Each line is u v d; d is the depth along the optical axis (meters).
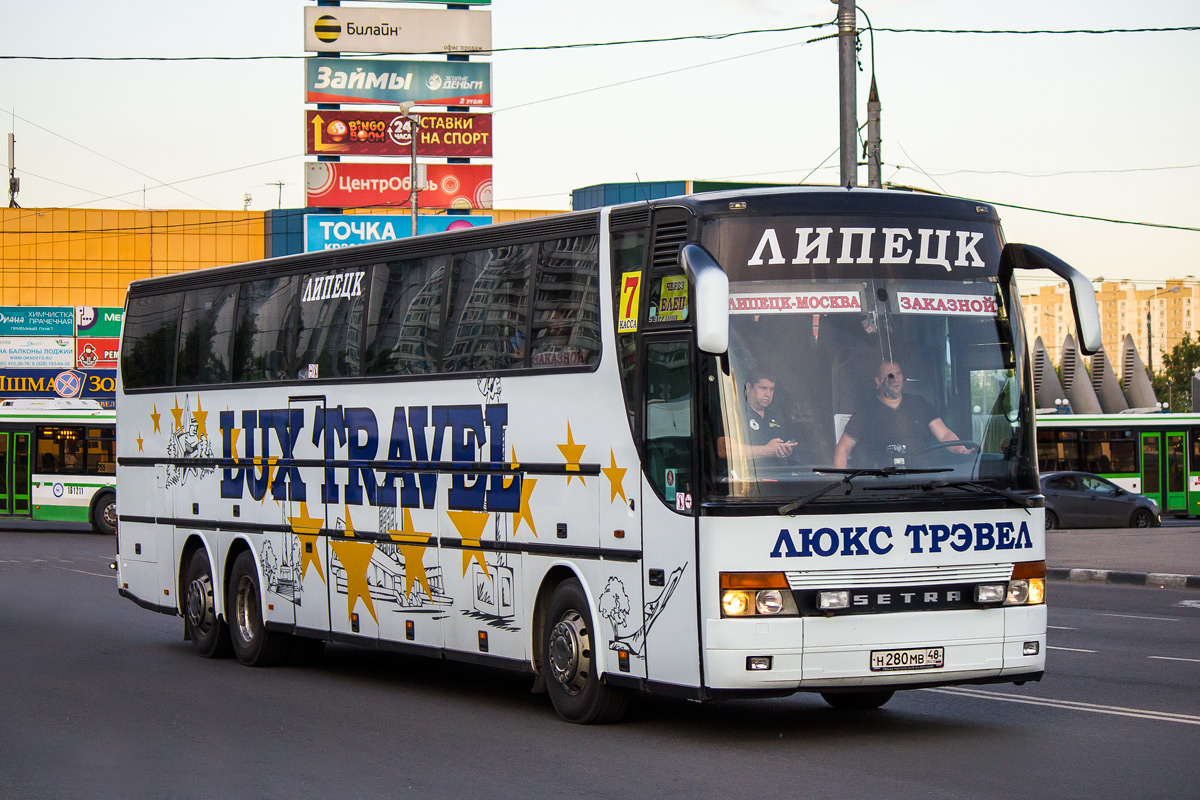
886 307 8.88
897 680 8.58
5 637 16.03
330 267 13.02
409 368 11.77
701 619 8.52
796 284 8.77
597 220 9.84
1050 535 30.97
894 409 8.76
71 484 36.12
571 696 9.88
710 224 8.80
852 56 18.91
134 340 16.23
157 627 17.25
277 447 13.55
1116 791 7.47
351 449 12.46
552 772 8.27
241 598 14.12
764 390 8.59
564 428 9.94
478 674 13.45
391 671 13.68
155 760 8.83
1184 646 14.20
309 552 13.03
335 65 51.12
